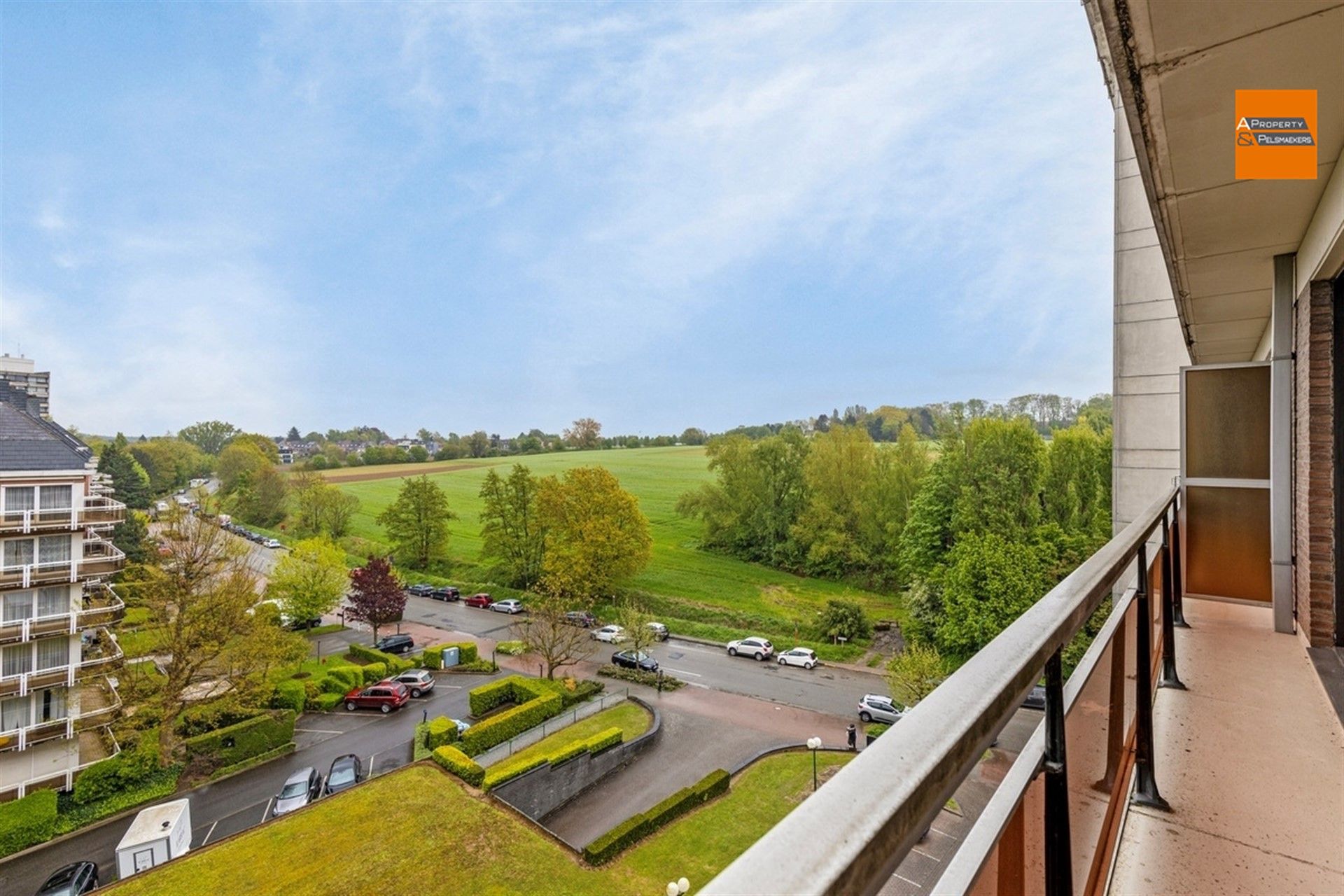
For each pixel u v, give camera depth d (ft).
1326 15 4.97
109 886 31.76
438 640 94.94
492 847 36.04
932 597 77.05
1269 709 9.09
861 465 113.70
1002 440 86.74
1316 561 11.16
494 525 125.90
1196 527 14.92
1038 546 74.08
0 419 52.11
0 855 42.11
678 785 49.80
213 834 44.24
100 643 57.11
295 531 183.21
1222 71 5.81
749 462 134.00
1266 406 14.03
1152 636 9.48
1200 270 11.83
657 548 141.49
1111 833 5.56
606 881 35.19
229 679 58.13
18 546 49.98
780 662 79.61
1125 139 29.78
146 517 133.90
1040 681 3.59
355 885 32.32
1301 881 5.47
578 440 366.22
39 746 49.26
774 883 1.24
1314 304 10.57
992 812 3.18
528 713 59.00
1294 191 8.50
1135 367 29.99
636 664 75.87
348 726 63.21
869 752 1.99
